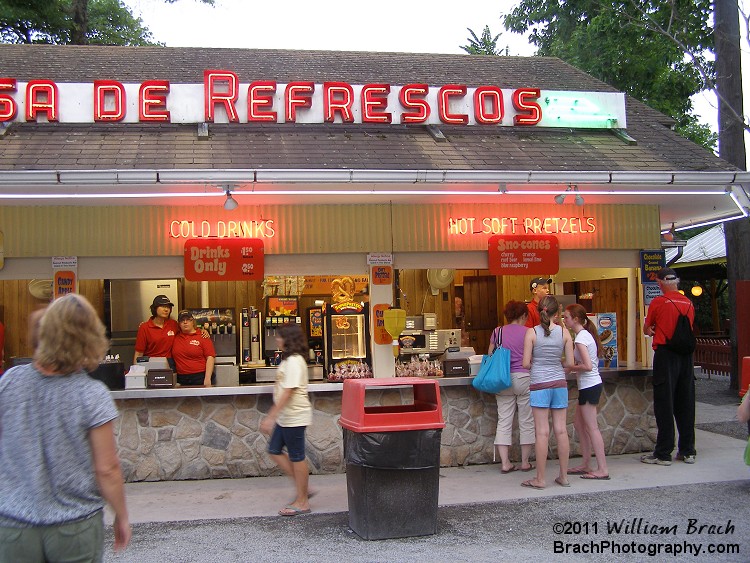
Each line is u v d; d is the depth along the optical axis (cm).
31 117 787
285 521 574
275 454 602
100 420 282
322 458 743
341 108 848
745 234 1292
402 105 862
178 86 820
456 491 658
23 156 699
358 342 811
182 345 785
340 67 1088
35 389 281
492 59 1230
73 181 639
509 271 832
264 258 796
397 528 523
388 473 522
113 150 735
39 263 762
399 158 765
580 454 805
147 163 698
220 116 829
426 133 867
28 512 268
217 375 776
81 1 1814
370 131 858
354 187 707
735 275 1305
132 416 719
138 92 809
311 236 798
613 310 1007
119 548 295
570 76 1140
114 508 288
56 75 945
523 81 1081
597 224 866
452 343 876
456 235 829
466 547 502
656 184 742
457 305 1135
